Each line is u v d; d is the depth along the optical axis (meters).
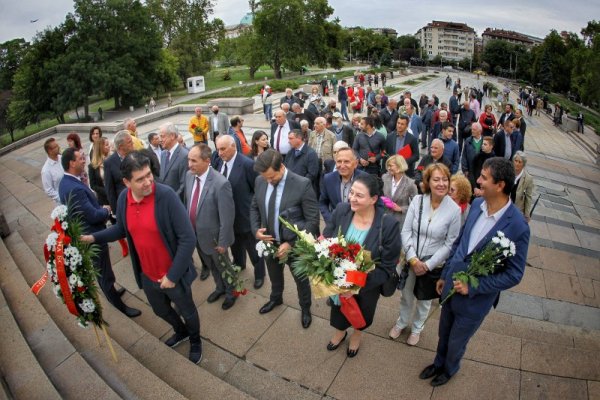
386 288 3.27
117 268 5.62
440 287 3.30
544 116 29.77
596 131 23.25
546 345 3.74
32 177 11.91
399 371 3.50
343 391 3.32
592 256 6.37
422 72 86.00
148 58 44.28
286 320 4.28
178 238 3.28
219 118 11.80
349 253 3.01
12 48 52.28
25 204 9.03
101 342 3.82
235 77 67.25
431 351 3.75
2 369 3.25
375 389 3.32
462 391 3.26
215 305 4.62
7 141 47.09
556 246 6.68
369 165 6.79
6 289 4.68
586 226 7.89
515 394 3.21
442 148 5.34
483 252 2.73
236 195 4.64
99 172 5.70
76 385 3.18
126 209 3.29
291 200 3.85
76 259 3.04
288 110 9.92
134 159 2.97
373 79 50.41
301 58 59.44
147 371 3.36
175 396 3.09
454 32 185.12
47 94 41.38
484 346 3.74
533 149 16.81
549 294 5.08
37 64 40.94
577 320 4.56
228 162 4.64
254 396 3.34
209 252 4.27
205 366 3.68
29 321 4.05
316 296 3.06
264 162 3.67
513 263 2.73
